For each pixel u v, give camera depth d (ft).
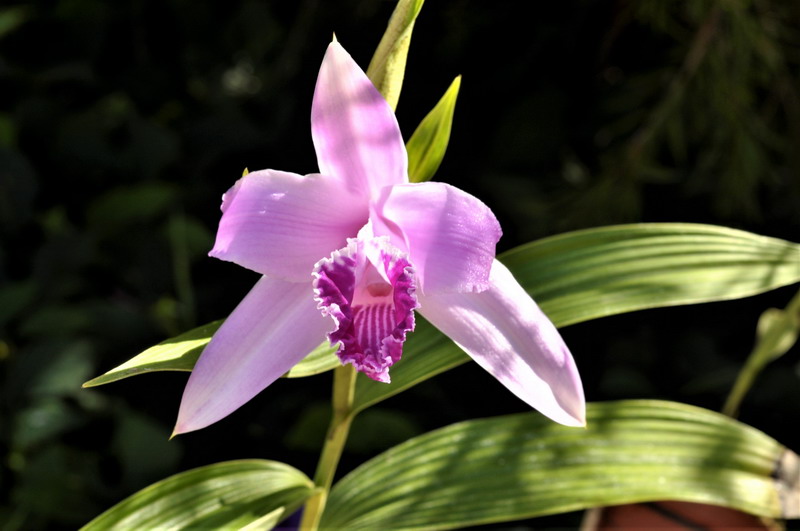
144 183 2.35
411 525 1.17
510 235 2.17
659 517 1.30
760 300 2.15
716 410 2.01
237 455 2.09
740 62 1.73
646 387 2.01
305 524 1.19
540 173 2.23
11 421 1.88
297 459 2.07
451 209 1.08
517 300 1.09
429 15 2.19
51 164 2.41
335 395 1.15
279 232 1.08
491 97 2.24
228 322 1.08
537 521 1.95
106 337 2.11
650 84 1.91
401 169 1.07
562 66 2.18
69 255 2.15
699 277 1.14
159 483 1.14
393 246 1.11
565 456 1.19
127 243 2.29
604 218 1.94
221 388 1.07
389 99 1.07
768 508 1.17
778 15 1.78
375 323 1.11
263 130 2.49
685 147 2.01
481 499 1.18
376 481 1.20
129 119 2.35
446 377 2.15
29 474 1.82
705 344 2.10
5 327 2.11
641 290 1.14
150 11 2.65
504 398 2.12
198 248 2.26
